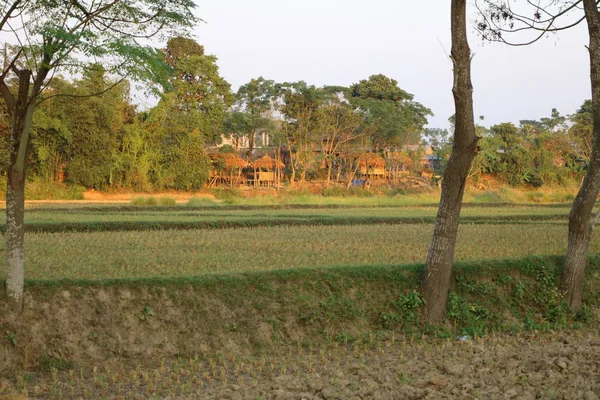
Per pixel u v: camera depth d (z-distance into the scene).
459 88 11.99
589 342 11.76
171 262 14.66
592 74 13.24
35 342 9.92
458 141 12.32
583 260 14.04
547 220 30.89
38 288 10.49
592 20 13.04
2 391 8.74
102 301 10.75
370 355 10.97
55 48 9.48
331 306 12.12
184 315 11.05
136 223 23.12
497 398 8.07
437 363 10.11
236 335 11.10
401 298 12.62
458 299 13.02
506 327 12.95
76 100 43.56
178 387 9.11
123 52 9.47
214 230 22.94
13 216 10.04
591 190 13.79
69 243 17.77
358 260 15.97
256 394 8.60
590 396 7.98
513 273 14.16
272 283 12.07
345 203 42.97
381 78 70.69
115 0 10.10
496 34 14.16
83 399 8.55
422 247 18.70
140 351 10.45
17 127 9.88
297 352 11.09
